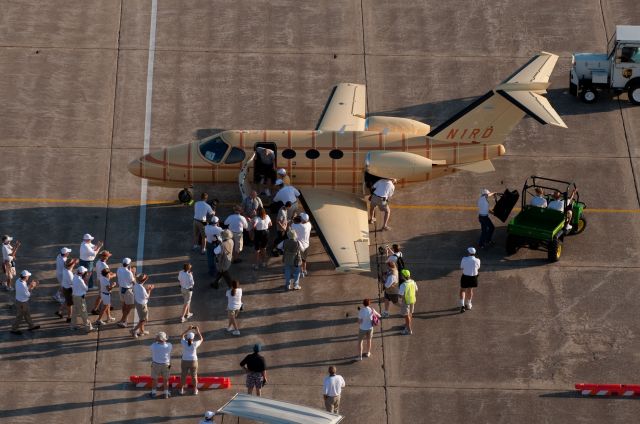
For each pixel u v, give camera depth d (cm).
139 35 7644
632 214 6575
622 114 7231
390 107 7238
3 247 5919
